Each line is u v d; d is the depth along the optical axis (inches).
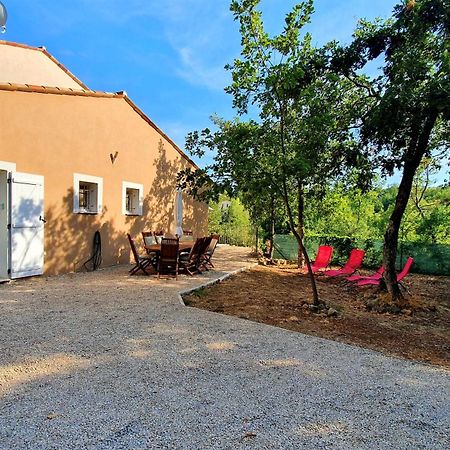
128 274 344.8
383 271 291.6
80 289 268.7
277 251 564.7
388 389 123.2
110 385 117.9
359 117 271.3
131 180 433.1
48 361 135.4
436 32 233.8
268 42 213.3
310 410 106.7
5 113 282.5
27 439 88.7
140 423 96.7
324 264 424.5
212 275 355.6
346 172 306.0
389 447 89.9
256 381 124.6
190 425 96.5
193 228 577.9
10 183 285.6
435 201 538.3
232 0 211.0
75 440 88.7
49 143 320.8
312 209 492.7
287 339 172.6
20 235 293.6
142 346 153.9
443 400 116.6
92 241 370.3
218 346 157.9
